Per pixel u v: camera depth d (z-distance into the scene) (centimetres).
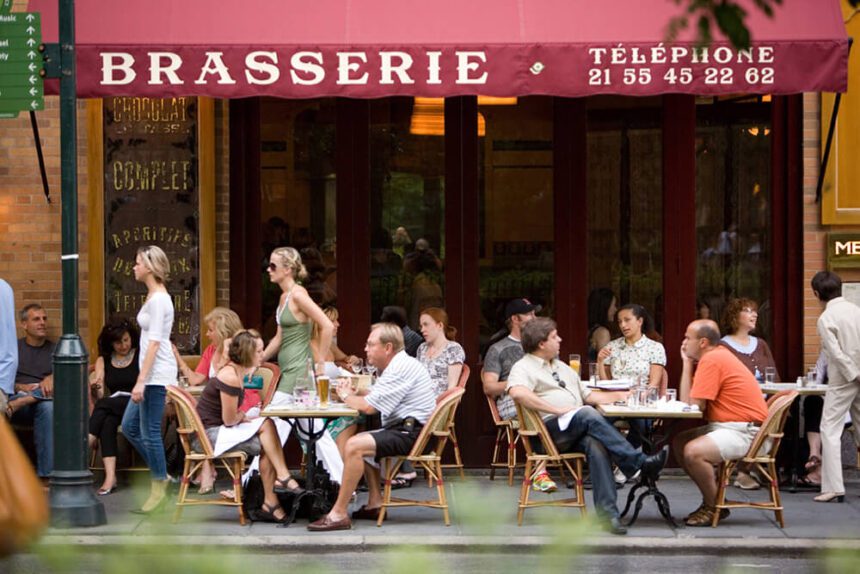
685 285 1475
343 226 1473
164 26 1328
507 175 1473
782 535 1140
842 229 1452
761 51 1317
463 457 1475
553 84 1316
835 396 1311
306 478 1216
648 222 1476
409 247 1476
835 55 1320
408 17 1339
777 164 1465
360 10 1348
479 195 1472
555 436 1157
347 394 1221
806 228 1451
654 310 1481
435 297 1476
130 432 1260
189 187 1470
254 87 1315
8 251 1469
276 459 1202
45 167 1463
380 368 1196
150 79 1314
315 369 1280
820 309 1455
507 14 1342
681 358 1480
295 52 1315
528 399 1150
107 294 1475
